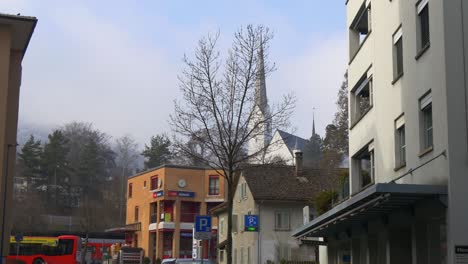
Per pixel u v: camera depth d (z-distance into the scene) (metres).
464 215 16.73
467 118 17.20
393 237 21.61
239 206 52.66
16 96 22.17
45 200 95.62
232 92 24.86
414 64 20.00
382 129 23.52
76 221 93.38
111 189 104.06
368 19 26.41
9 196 21.61
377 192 16.83
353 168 28.41
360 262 26.16
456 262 16.47
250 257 49.06
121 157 109.44
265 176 50.78
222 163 24.56
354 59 28.17
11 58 22.28
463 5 17.69
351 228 26.78
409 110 20.41
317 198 35.88
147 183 76.06
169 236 72.81
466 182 16.89
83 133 105.75
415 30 20.00
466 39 17.55
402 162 21.53
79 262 55.62
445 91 17.38
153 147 102.56
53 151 98.69
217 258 61.69
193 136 24.91
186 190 72.12
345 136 59.47
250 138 24.83
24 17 20.05
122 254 61.81
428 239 18.80
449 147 17.06
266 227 48.56
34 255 53.91
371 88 25.78
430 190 16.89
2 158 19.39
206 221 23.44
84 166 101.56
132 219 79.50
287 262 40.91
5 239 21.34
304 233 30.17
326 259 33.56
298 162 51.62
